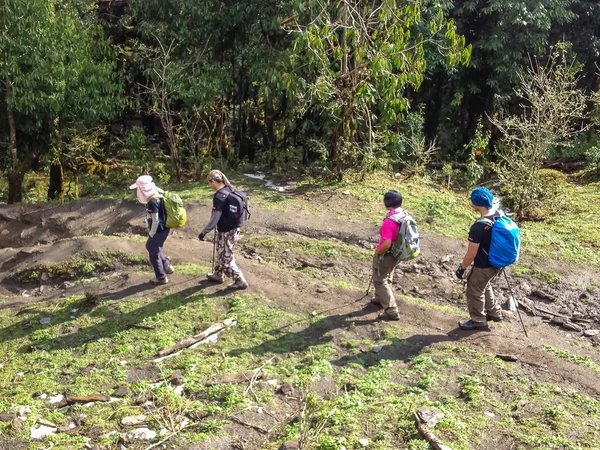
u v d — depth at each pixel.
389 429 4.82
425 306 7.09
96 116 12.85
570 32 15.30
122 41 14.57
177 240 9.34
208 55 13.35
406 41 11.77
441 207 10.38
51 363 6.26
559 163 13.29
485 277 6.30
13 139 12.48
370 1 12.39
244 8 12.56
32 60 11.48
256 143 14.95
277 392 5.50
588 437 4.70
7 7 11.00
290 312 7.04
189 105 13.30
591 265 8.39
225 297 7.39
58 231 10.62
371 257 8.66
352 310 7.07
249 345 6.36
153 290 7.66
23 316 7.40
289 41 12.83
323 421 4.81
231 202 7.16
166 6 13.02
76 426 5.12
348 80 11.27
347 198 10.84
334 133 12.29
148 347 6.39
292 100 12.22
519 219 10.45
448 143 15.21
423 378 5.62
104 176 14.04
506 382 5.54
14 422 5.05
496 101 14.06
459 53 10.43
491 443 4.68
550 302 7.58
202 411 5.21
